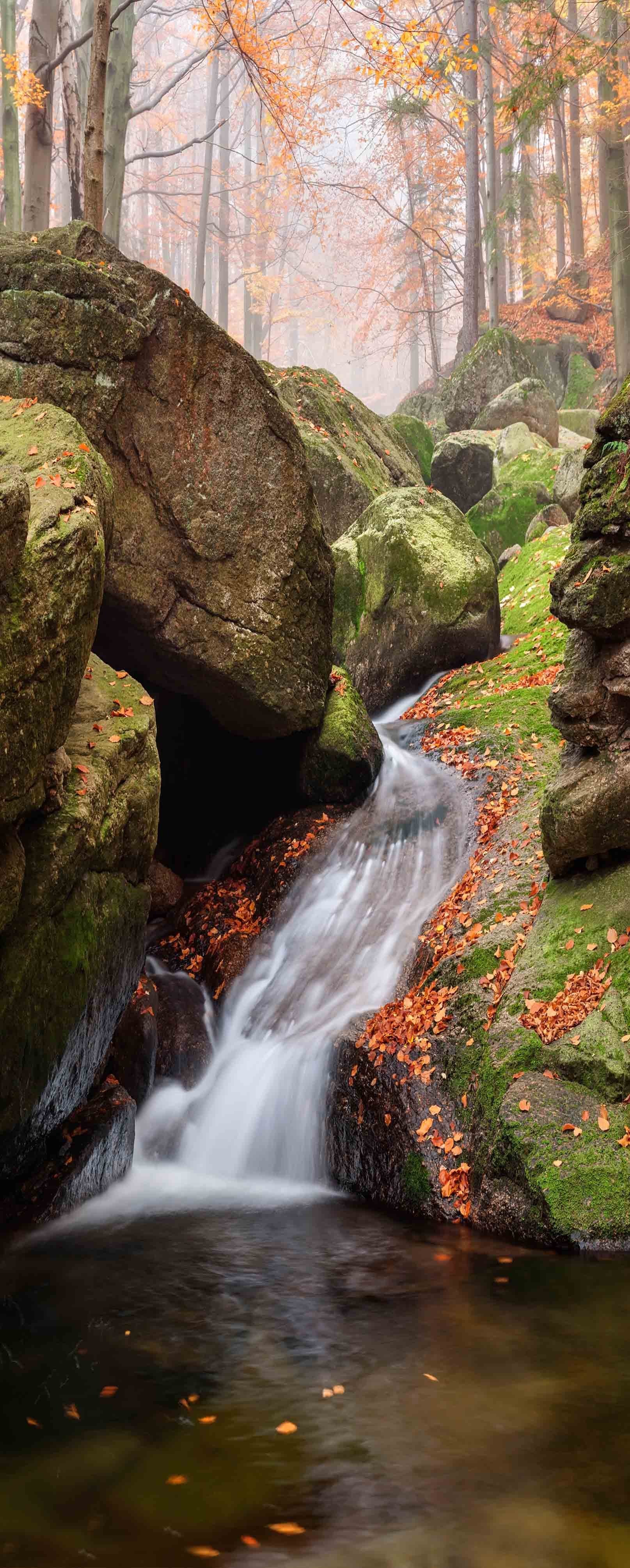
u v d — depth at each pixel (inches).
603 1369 148.8
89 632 196.5
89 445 247.3
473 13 1083.9
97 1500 118.1
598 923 243.4
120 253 305.9
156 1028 277.6
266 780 395.5
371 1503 117.4
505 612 525.0
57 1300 174.6
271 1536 112.0
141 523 306.7
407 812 344.8
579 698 252.4
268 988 301.0
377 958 290.4
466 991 250.5
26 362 287.1
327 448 524.1
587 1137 205.6
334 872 332.2
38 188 671.1
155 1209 224.7
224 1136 261.1
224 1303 173.2
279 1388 143.9
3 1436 131.3
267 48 650.8
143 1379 146.6
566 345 1120.2
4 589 167.5
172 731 386.9
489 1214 209.3
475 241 1141.1
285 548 331.9
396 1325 164.2
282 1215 221.5
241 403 321.1
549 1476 123.0
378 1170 233.5
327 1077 251.6
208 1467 124.8
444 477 757.9
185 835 398.6
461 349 1152.8
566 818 253.3
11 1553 109.1
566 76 709.9
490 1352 154.6
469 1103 227.6
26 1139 208.7
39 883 192.2
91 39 732.0
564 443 825.5
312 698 349.7
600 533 242.4
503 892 279.1
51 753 195.6
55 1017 201.8
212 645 322.3
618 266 786.2
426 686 451.5
